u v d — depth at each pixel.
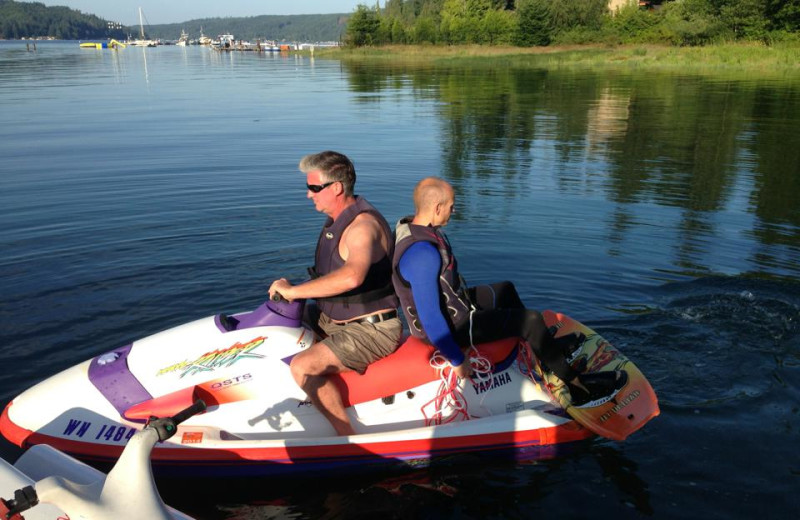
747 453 3.35
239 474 3.17
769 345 4.47
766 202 8.20
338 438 3.18
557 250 6.32
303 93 23.50
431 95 22.09
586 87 24.55
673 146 12.20
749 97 20.53
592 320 4.84
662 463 3.29
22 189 8.60
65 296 5.15
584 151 11.69
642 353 4.37
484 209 7.77
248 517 2.97
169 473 3.18
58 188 8.66
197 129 14.16
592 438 3.51
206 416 3.28
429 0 95.69
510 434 3.35
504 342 3.60
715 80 26.89
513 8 71.56
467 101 20.06
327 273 3.30
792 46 38.09
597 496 3.06
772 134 13.50
